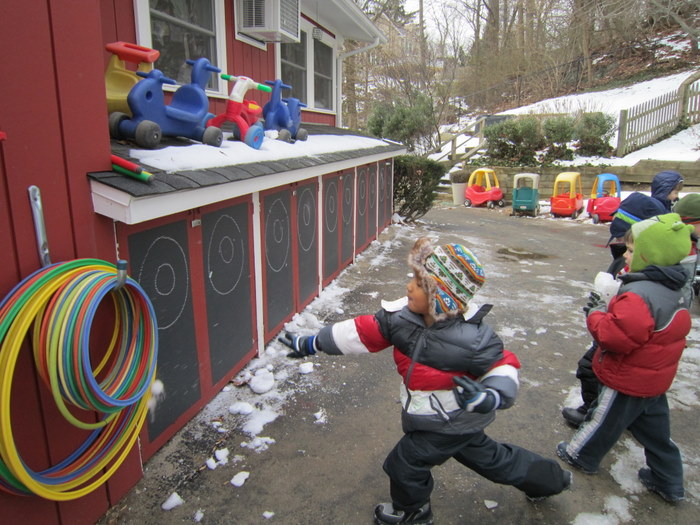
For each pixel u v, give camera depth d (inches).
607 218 438.9
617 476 109.9
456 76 1079.6
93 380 72.7
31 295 70.5
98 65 85.7
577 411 128.7
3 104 69.2
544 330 192.9
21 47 71.6
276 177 152.0
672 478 101.0
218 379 135.9
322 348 87.4
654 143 622.8
